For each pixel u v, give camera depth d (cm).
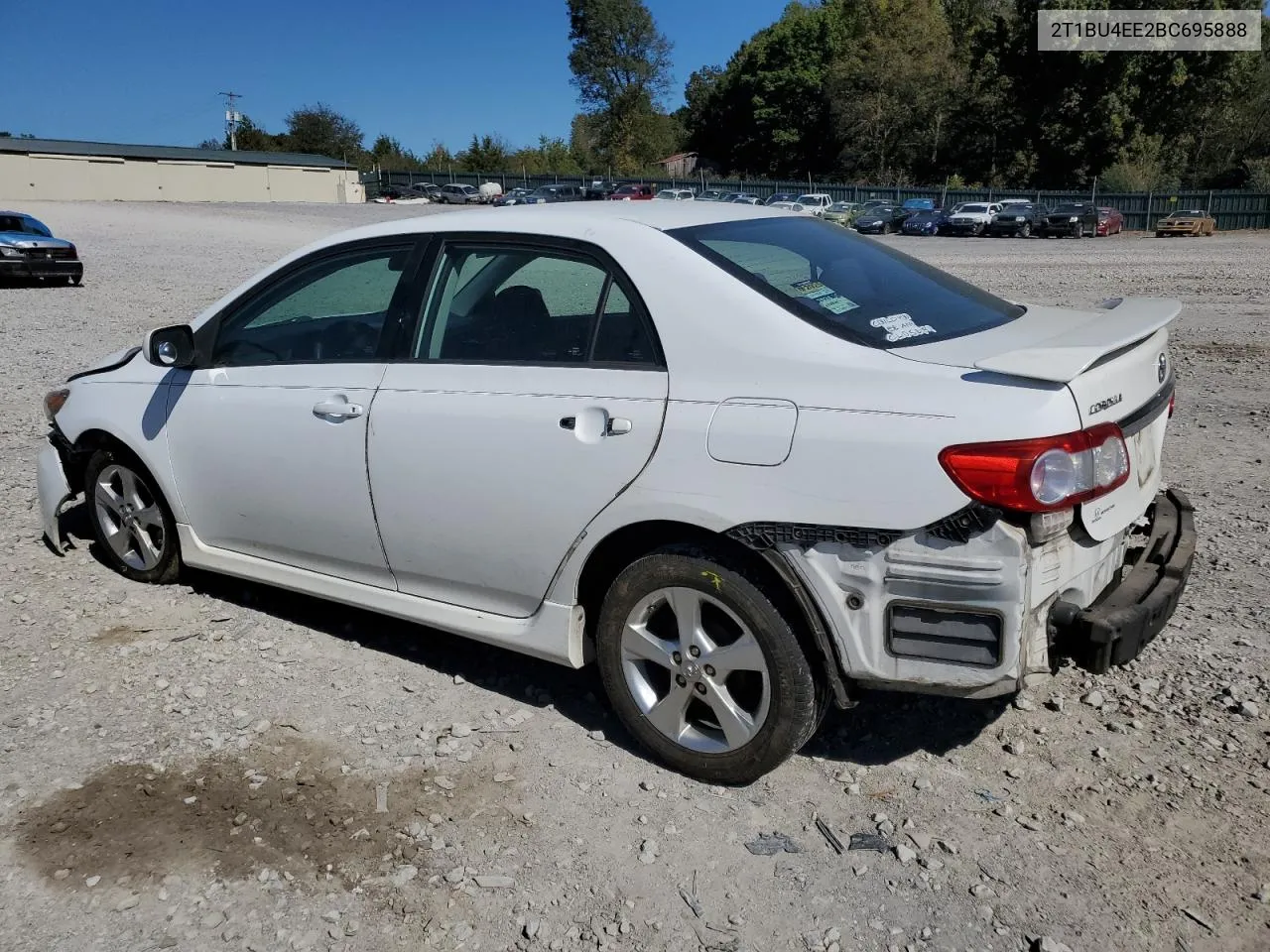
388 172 8031
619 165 9894
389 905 274
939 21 7619
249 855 294
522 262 352
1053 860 285
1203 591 454
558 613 341
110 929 267
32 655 412
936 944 257
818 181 8331
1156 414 316
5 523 569
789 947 258
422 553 368
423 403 356
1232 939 256
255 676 396
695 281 315
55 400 493
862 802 313
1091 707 360
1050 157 6334
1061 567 280
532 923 265
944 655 278
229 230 3731
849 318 309
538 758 340
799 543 287
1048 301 1623
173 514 453
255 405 405
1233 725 346
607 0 9719
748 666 307
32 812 313
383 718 366
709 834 300
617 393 317
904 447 274
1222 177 6122
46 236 2075
